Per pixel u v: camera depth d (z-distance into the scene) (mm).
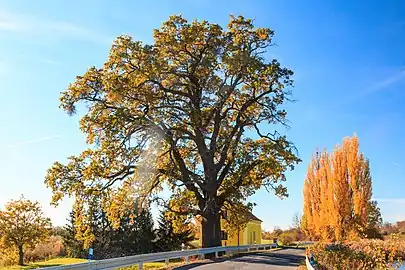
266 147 34031
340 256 19547
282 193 35156
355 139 55531
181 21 32812
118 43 31094
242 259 27281
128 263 18750
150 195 33125
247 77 34125
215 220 34281
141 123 30469
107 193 31594
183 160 35656
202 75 33344
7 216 44156
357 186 54469
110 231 48906
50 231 46344
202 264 23906
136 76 30938
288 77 34281
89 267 15180
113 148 30703
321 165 59906
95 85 31516
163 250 50156
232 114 37250
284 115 34688
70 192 30875
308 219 67125
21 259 43719
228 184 35875
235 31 34281
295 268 20562
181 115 33094
